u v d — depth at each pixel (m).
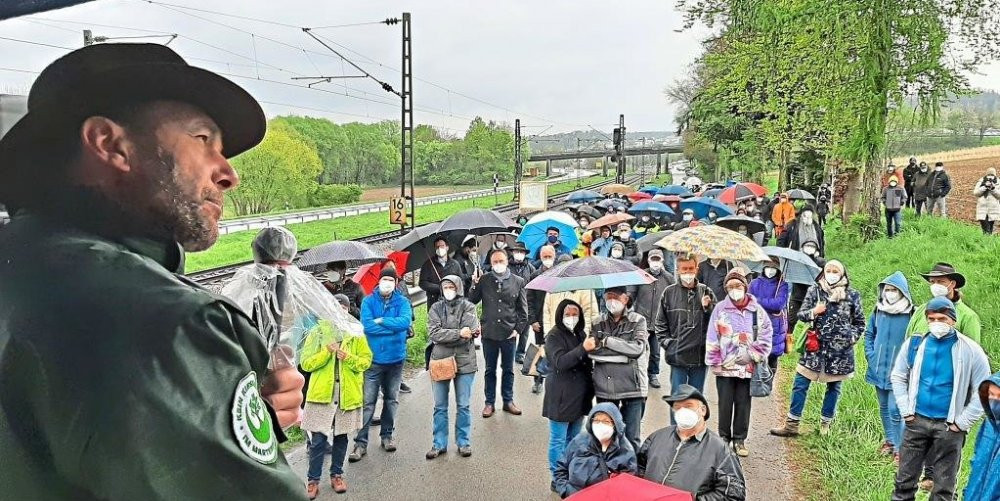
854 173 21.56
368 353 6.70
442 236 12.45
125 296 0.83
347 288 8.84
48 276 0.85
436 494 6.68
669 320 7.83
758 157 34.59
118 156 0.93
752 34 20.00
